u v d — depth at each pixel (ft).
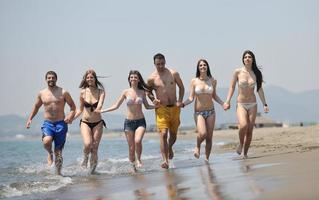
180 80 59.00
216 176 40.01
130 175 51.24
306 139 106.42
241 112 61.00
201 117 59.98
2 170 62.90
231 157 67.56
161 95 57.77
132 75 58.08
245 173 39.68
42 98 58.29
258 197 27.25
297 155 53.62
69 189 41.83
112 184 42.98
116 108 58.59
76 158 85.81
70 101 59.06
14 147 178.29
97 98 59.47
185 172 47.52
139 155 58.54
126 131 57.82
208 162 60.13
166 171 51.98
